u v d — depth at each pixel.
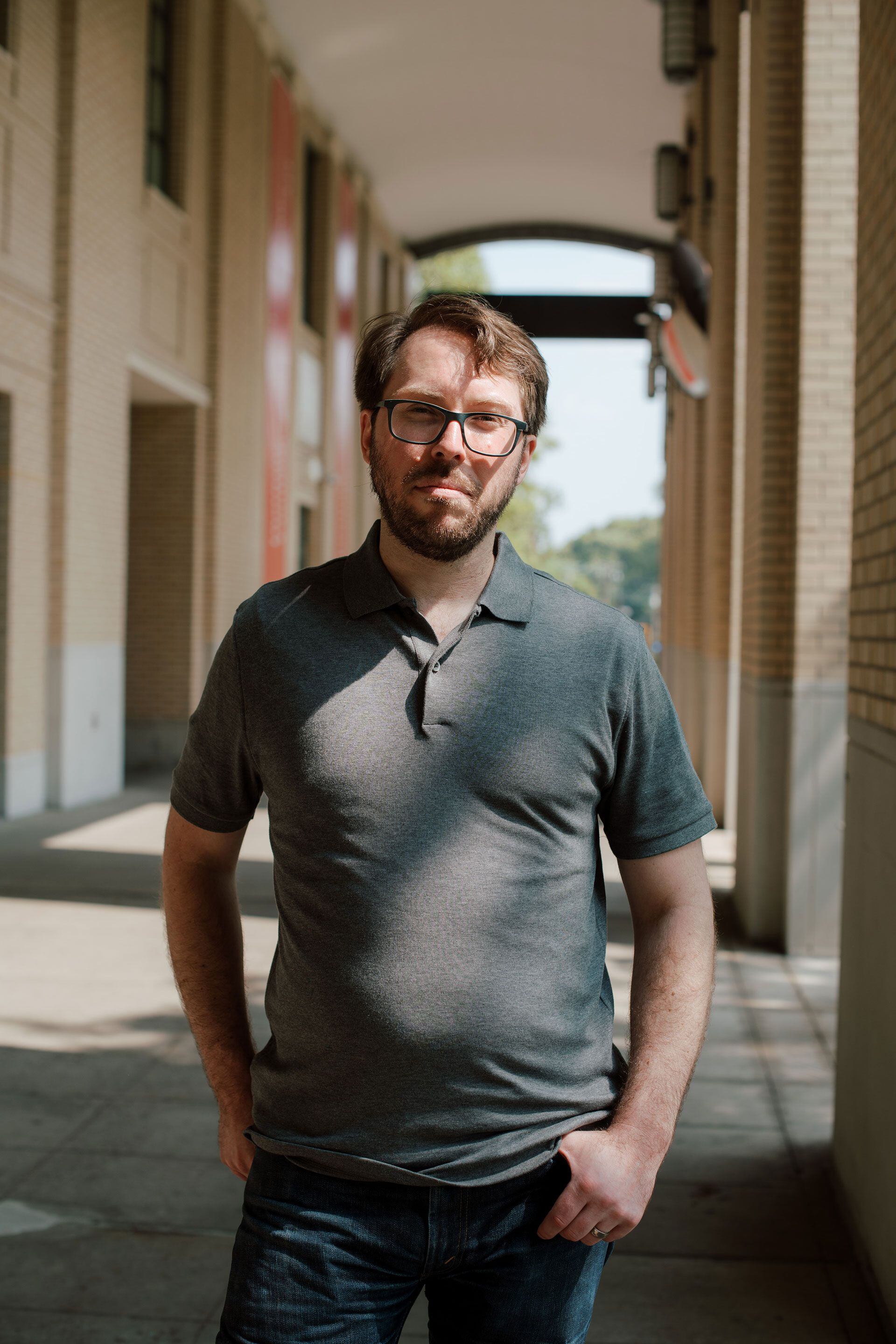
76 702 10.80
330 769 1.47
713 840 9.91
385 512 1.56
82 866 8.24
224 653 1.59
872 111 3.40
